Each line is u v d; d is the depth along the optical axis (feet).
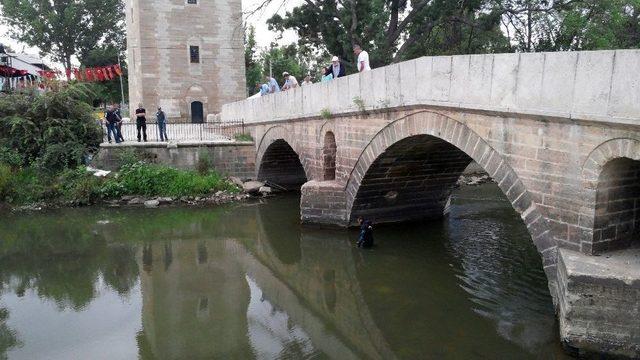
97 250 56.03
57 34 187.52
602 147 27.73
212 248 56.65
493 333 33.47
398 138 46.37
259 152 83.61
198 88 127.75
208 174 82.33
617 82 26.27
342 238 56.24
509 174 33.96
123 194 76.59
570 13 89.56
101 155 79.87
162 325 37.22
